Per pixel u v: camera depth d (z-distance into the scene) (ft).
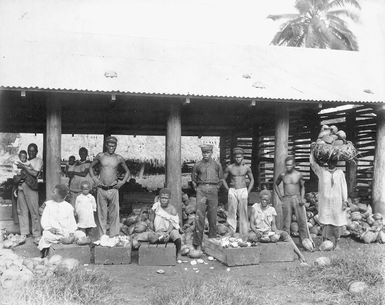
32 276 18.15
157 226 25.12
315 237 30.55
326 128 28.35
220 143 54.39
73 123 43.21
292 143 46.37
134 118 42.11
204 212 26.63
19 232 30.09
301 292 19.15
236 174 28.78
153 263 23.91
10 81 26.66
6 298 16.17
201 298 17.42
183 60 35.37
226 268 23.63
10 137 65.21
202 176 26.86
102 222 27.32
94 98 33.71
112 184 27.40
